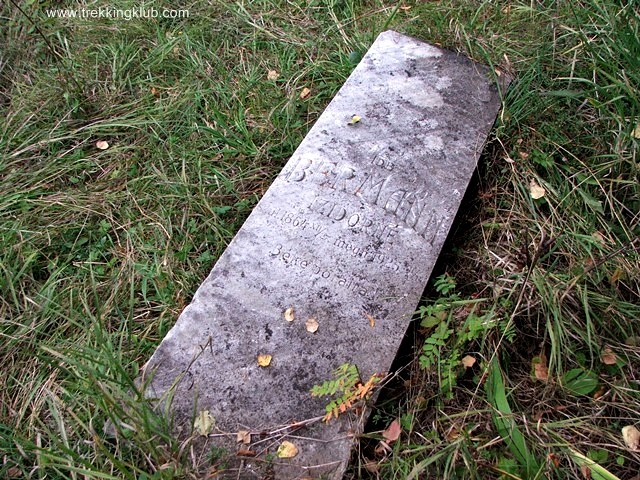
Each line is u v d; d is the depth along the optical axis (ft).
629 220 4.79
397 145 4.93
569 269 4.42
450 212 4.60
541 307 4.24
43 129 5.82
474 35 6.01
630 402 3.91
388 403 4.09
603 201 4.83
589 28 5.67
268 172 5.53
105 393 3.52
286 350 4.04
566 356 4.09
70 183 5.54
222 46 6.52
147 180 5.45
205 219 5.16
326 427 3.80
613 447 3.76
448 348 4.21
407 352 4.33
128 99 6.14
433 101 5.21
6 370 4.37
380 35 5.71
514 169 5.02
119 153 5.67
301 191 4.68
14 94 6.23
